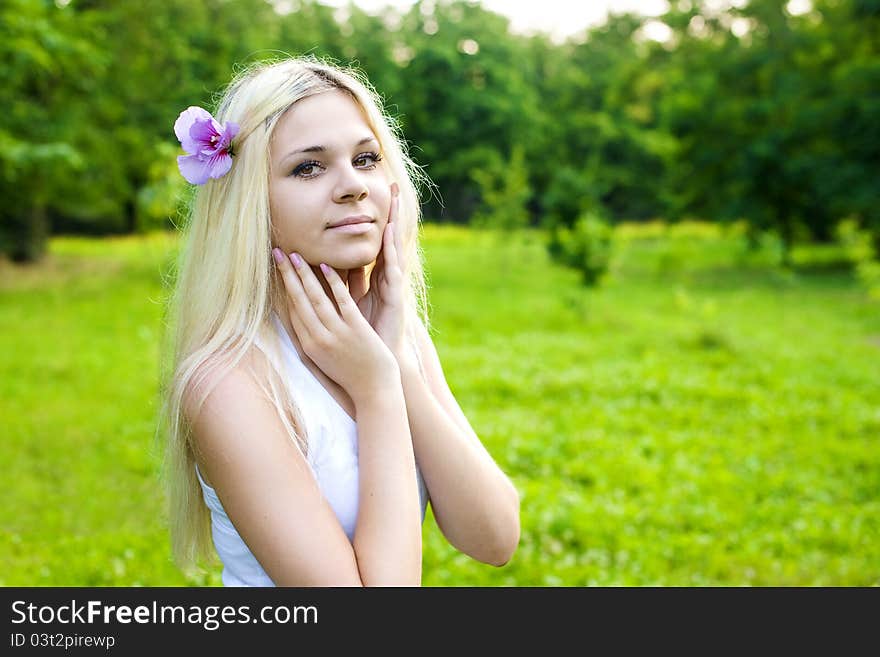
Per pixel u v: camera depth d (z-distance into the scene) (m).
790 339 13.80
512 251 29.59
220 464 1.49
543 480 6.99
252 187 1.54
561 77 50.72
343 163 1.54
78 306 15.77
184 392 1.53
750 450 7.99
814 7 28.23
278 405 1.52
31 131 18.64
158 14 22.31
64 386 9.48
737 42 29.41
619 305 17.64
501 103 43.44
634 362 11.76
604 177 46.56
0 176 18.58
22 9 12.73
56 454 7.07
